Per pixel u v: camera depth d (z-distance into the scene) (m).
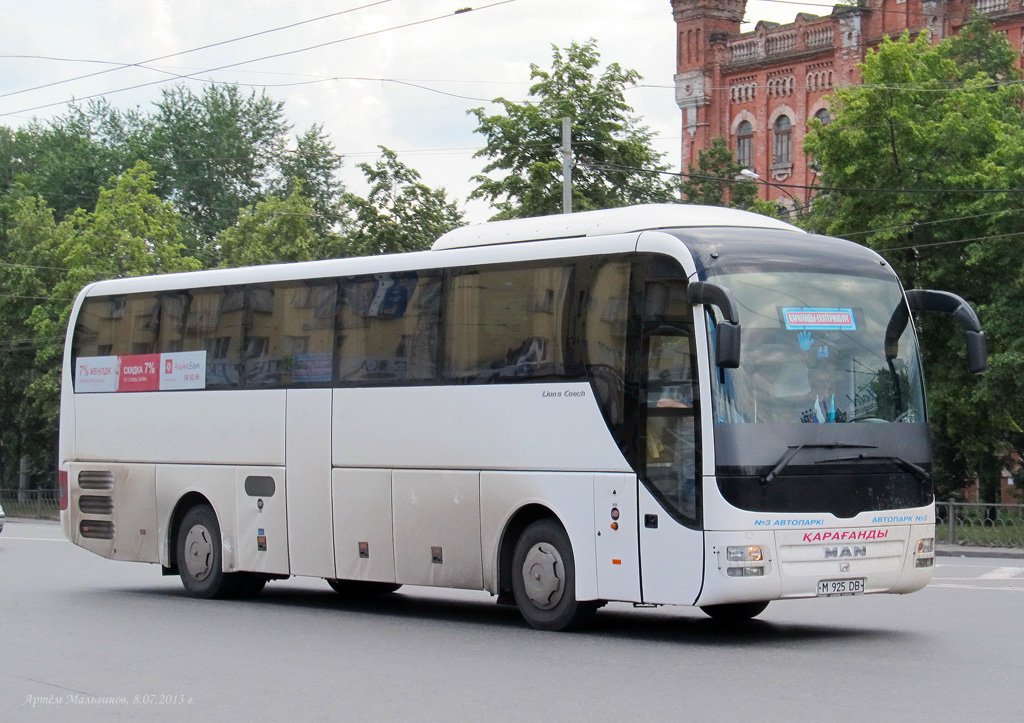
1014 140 33.44
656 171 41.16
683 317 11.74
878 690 9.27
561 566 12.66
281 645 12.11
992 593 16.52
